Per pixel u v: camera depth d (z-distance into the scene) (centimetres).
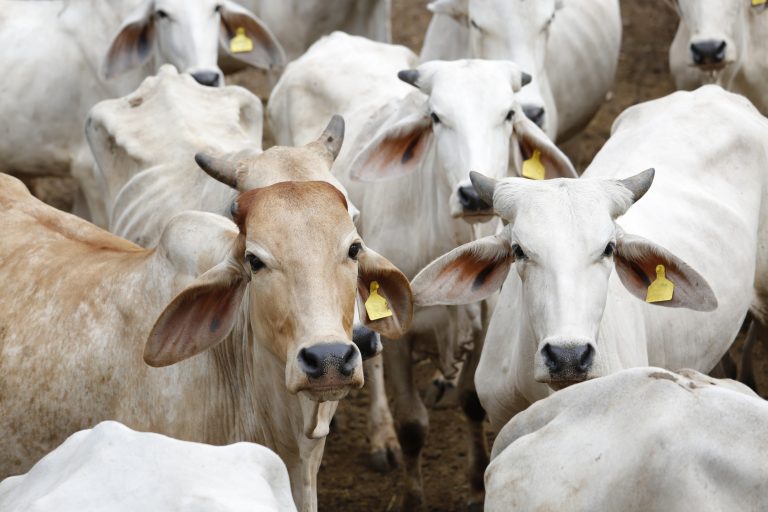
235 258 791
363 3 1667
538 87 1284
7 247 955
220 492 604
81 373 870
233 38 1489
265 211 762
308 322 737
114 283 885
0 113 1466
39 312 902
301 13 1655
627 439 647
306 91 1358
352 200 1210
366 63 1363
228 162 856
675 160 1077
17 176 1517
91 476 615
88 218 1493
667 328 994
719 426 628
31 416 882
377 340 838
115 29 1468
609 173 1069
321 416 818
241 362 852
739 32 1415
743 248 1063
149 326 858
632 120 1166
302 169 847
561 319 816
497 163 1068
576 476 658
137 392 856
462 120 1066
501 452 709
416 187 1143
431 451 1291
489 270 909
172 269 856
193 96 1227
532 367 899
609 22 1602
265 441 856
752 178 1105
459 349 1123
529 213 850
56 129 1485
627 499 636
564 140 1600
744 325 1376
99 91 1481
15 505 642
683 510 616
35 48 1471
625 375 672
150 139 1173
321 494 1214
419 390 1412
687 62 1452
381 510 1190
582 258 832
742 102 1172
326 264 750
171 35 1415
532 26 1292
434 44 1441
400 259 1162
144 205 1110
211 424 859
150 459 625
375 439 1260
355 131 1257
